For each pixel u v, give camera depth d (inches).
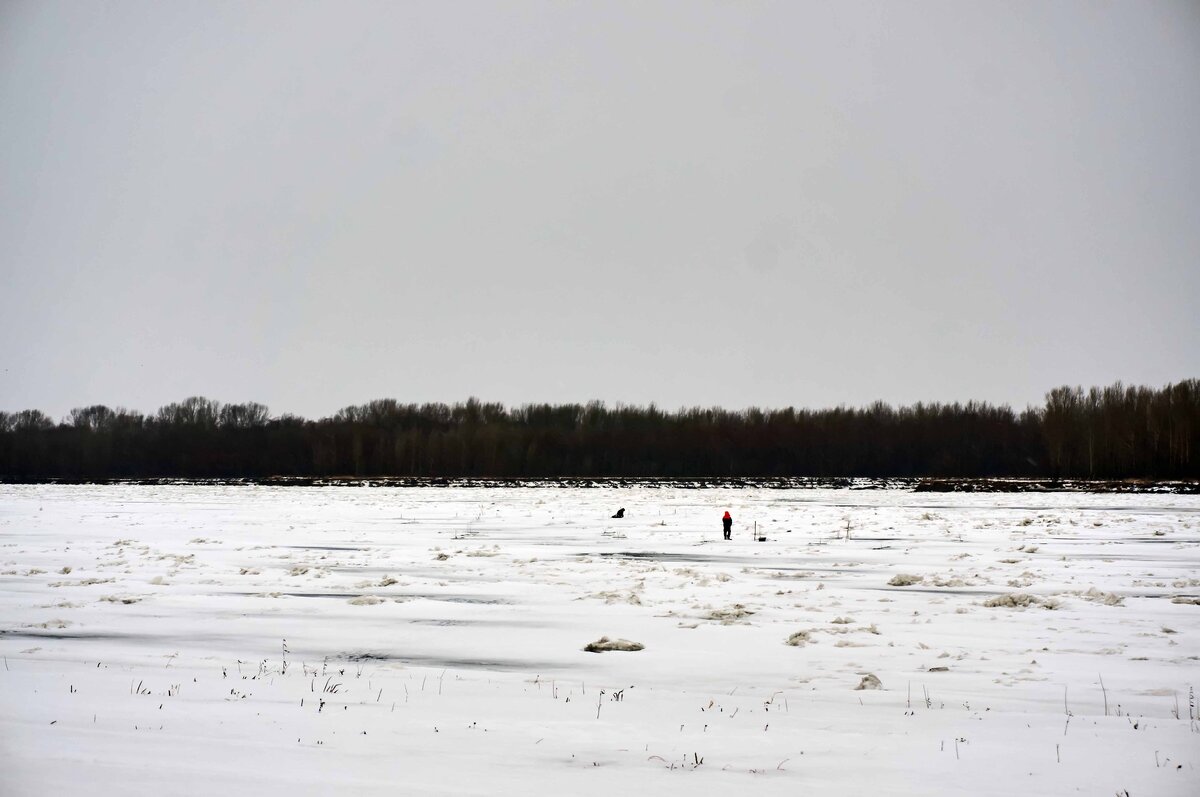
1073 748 455.5
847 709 524.7
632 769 424.5
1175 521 2071.9
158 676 598.2
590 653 677.3
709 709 525.7
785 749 454.3
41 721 490.9
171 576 1111.0
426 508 2733.8
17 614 833.5
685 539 1663.4
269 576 1108.5
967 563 1255.5
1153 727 488.4
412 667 637.9
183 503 3046.3
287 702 535.5
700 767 428.5
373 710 521.3
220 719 498.3
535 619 817.5
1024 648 681.6
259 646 706.8
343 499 3385.8
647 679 599.2
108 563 1244.5
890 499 3371.1
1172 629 749.3
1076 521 2076.8
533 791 394.6
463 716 510.3
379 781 402.9
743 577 1115.3
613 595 935.0
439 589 1002.1
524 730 484.1
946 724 495.2
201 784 395.2
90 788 387.9
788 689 570.9
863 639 716.0
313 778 405.4
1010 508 2738.7
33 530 1857.8
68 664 633.6
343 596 956.0
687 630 760.3
